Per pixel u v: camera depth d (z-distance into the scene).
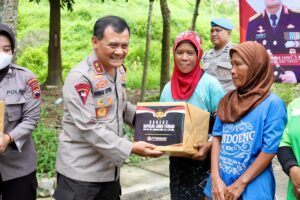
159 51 13.62
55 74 10.58
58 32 10.52
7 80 2.81
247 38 5.21
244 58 2.48
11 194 2.89
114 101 2.69
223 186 2.56
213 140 2.77
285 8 5.02
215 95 3.04
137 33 14.34
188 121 2.72
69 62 13.00
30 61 13.30
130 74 12.10
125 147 2.58
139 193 4.69
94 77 2.60
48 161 5.05
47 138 5.68
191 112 2.76
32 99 2.90
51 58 10.54
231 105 2.58
